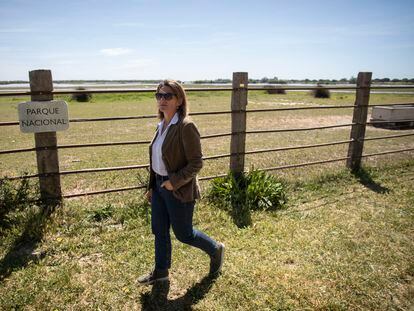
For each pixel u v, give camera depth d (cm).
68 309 289
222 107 2495
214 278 335
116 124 1683
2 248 377
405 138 1230
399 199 556
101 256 374
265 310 291
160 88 277
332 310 290
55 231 417
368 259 368
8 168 807
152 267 351
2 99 4031
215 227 445
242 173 568
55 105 435
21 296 300
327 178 652
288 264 362
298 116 2106
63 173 465
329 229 443
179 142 275
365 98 671
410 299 305
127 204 502
